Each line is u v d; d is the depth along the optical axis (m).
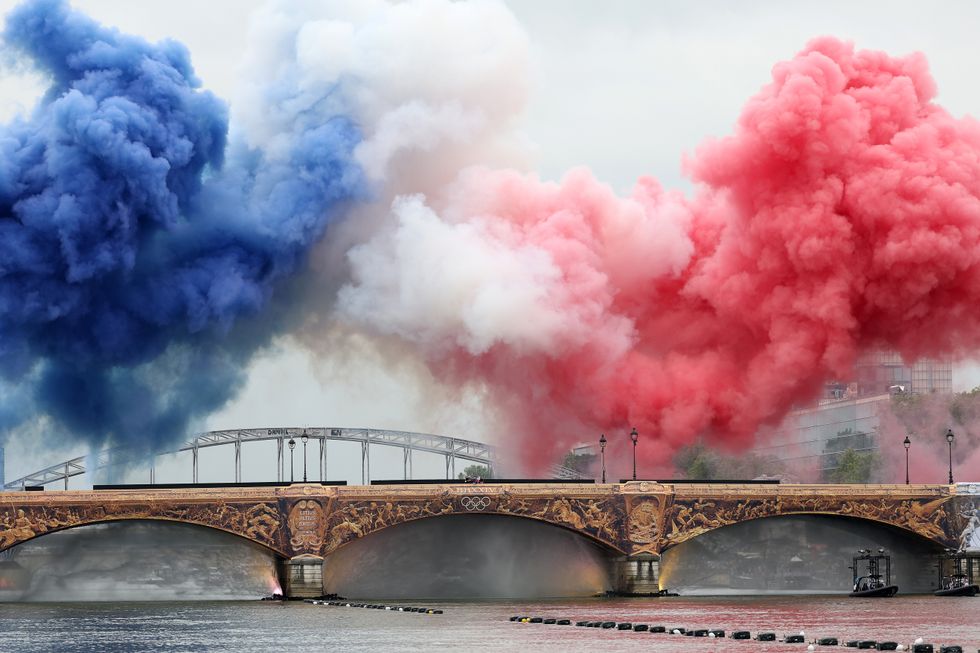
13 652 171.62
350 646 173.38
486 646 171.38
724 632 183.88
